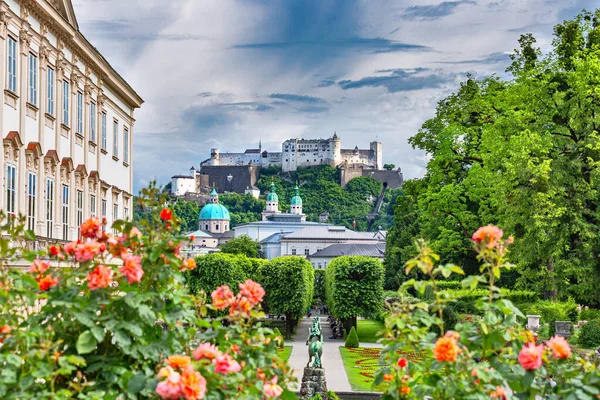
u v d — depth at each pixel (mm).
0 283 14102
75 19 49156
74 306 12562
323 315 156875
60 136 47219
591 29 67000
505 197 61125
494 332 13227
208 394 12023
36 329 12641
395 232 136625
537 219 57469
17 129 38719
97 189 56750
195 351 12289
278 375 13938
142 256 13758
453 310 58594
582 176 60625
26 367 12242
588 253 59156
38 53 42281
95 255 13320
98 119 58188
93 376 12859
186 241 14008
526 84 65938
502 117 68562
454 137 76750
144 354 12516
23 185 39250
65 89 48562
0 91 35812
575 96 61281
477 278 13258
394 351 13750
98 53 55406
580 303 67625
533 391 12750
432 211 76188
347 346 84125
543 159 60781
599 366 15953
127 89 67062
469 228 75562
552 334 60375
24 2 39000
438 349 12391
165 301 13898
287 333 99000
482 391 12500
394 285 134625
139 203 14328
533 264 62938
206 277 93562
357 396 49125
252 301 13875
